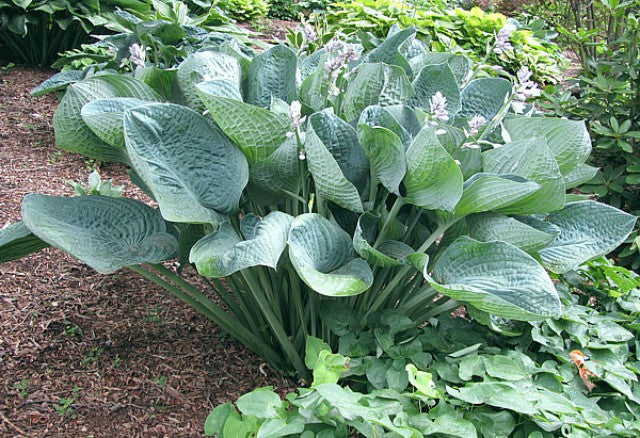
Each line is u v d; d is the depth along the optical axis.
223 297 2.40
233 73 2.21
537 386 1.86
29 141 4.32
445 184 1.77
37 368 2.30
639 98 3.92
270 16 9.67
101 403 2.15
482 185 1.79
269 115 1.84
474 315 1.94
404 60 2.46
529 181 1.71
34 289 2.75
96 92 2.06
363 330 2.12
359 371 1.93
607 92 3.89
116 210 2.07
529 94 1.93
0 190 3.59
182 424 2.07
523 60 6.49
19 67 5.64
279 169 1.96
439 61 2.67
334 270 1.91
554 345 2.05
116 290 2.79
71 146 2.12
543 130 2.19
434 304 2.32
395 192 1.88
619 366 2.03
